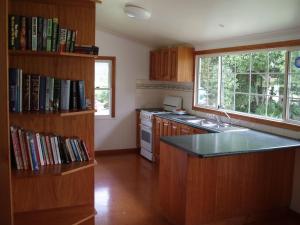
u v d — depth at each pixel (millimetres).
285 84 3771
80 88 2422
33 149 2219
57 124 2523
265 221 3543
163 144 3525
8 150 1915
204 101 5363
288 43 3666
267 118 4020
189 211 3121
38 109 2273
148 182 4711
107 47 6102
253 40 4191
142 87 6488
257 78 4250
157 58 6082
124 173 5133
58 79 2383
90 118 2623
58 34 2223
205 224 3232
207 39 4910
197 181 3131
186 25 4324
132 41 6262
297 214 3621
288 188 3676
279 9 3061
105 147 6320
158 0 3510
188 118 5148
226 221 3357
